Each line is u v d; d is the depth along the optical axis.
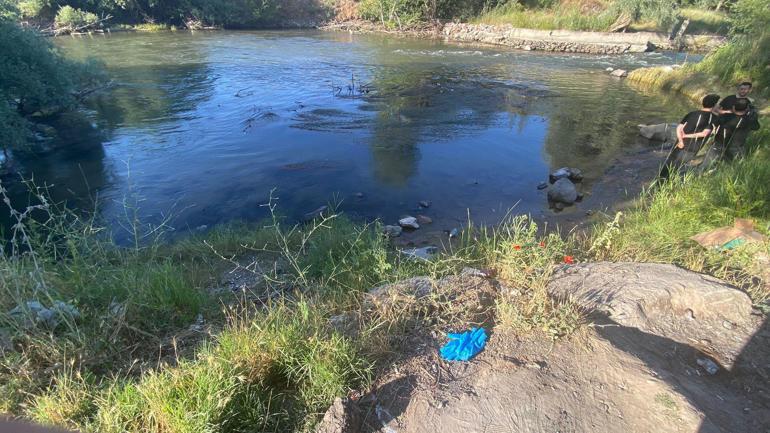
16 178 9.95
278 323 3.26
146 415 2.58
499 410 2.61
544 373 2.85
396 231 7.51
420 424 2.60
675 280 3.81
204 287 5.00
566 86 17.42
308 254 5.70
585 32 27.62
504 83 17.81
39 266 4.22
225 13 37.16
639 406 2.60
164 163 10.56
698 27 29.45
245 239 6.57
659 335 3.33
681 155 8.40
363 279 4.50
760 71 14.57
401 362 3.04
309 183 9.49
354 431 2.57
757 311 3.60
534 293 3.62
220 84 17.50
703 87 15.74
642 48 25.88
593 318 3.45
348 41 29.73
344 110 14.19
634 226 5.94
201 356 2.94
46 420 2.62
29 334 3.30
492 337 3.24
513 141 11.77
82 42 28.17
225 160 10.66
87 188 9.44
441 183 9.52
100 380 3.04
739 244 4.79
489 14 32.62
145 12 36.25
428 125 12.88
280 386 2.94
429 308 3.60
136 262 5.14
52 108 13.78
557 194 8.57
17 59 12.01
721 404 2.74
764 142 8.48
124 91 16.52
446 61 22.58
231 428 2.56
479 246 5.33
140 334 3.60
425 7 34.31
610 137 11.99
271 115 13.62
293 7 39.81
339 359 2.93
